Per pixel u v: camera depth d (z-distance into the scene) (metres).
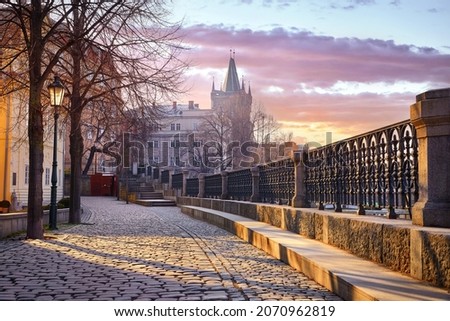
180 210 37.66
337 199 11.56
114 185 69.56
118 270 9.43
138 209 38.88
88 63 19.19
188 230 19.66
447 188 6.94
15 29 17.31
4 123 32.59
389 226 7.43
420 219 7.09
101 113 20.53
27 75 18.20
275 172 17.70
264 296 7.05
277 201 17.44
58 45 17.92
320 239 11.17
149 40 17.81
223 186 27.16
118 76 17.92
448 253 5.76
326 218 10.70
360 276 6.81
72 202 22.52
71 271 9.28
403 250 6.95
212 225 22.61
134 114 19.48
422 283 6.21
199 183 34.72
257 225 15.80
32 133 15.54
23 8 15.60
